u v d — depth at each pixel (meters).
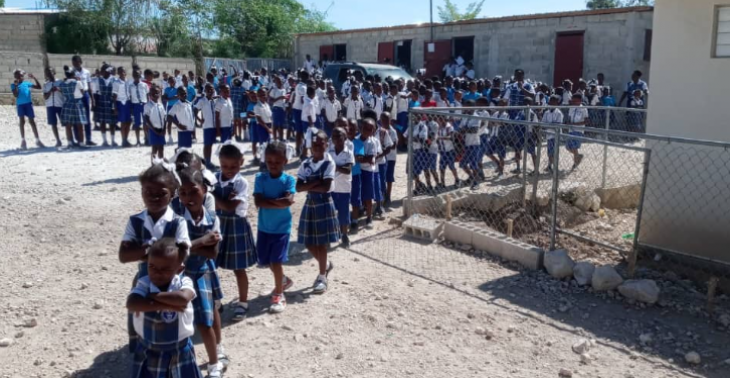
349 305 4.88
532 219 7.68
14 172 9.62
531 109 9.98
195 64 26.22
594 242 6.00
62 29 24.98
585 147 11.20
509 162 10.63
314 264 5.90
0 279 5.36
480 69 20.62
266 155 4.55
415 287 5.28
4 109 18.86
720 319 4.68
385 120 7.86
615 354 4.17
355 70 16.50
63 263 5.80
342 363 3.98
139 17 25.97
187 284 3.02
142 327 2.99
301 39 26.98
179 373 3.03
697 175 5.75
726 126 5.54
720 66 5.51
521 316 4.73
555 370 3.93
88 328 4.45
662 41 5.88
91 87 12.77
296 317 4.65
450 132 8.52
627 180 9.15
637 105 14.47
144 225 3.27
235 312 4.61
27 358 4.02
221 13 29.97
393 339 4.32
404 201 7.56
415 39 22.45
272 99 12.37
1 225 6.84
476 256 6.16
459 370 3.91
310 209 5.10
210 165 10.30
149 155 11.70
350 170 6.27
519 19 19.28
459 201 7.93
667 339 4.39
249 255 4.49
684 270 5.77
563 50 18.48
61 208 7.49
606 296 5.13
